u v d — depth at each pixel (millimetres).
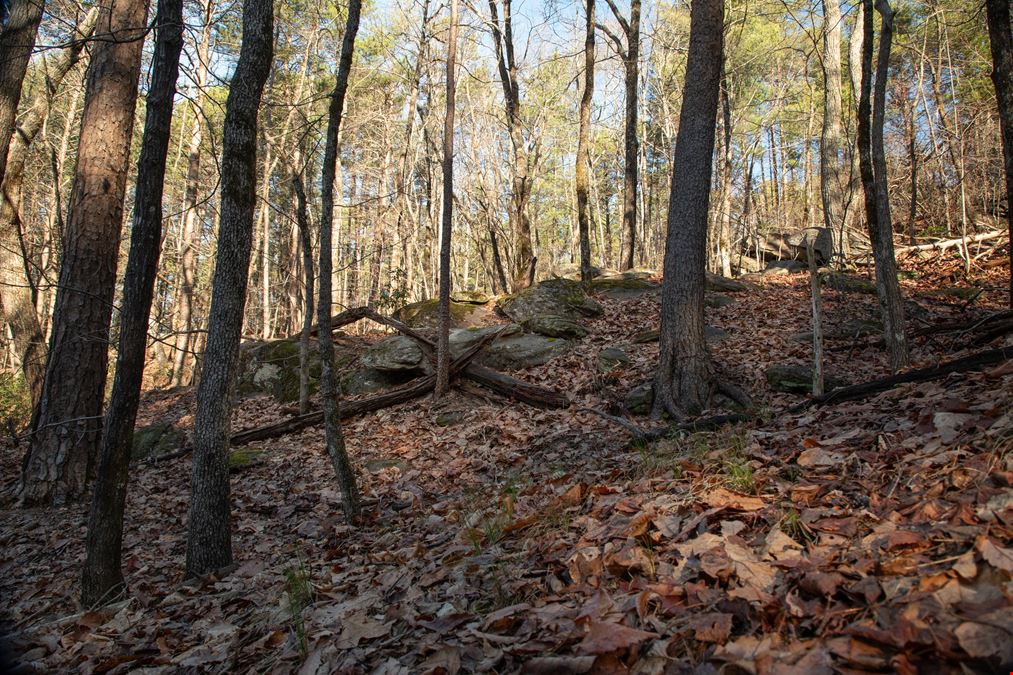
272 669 3104
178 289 20812
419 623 3066
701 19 8531
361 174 26297
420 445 8953
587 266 16641
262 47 5367
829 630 2078
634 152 18984
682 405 8188
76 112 21594
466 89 22484
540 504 4859
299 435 10383
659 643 2266
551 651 2436
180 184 22984
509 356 11609
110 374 19391
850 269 16688
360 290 32031
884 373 8562
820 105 28922
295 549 5746
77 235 8641
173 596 4730
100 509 4930
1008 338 7391
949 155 21859
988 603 1920
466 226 30234
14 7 8211
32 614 5242
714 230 26484
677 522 3260
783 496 3293
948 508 2574
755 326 12070
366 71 23719
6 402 12852
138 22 8961
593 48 16859
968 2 16031
